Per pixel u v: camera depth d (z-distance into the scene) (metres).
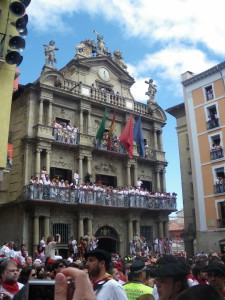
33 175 25.30
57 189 24.64
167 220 31.97
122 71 33.84
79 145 27.70
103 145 29.48
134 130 30.27
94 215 27.62
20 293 2.20
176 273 3.35
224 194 31.66
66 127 27.86
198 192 34.00
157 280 3.44
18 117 27.33
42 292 1.97
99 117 30.72
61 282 1.82
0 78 15.06
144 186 32.44
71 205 25.48
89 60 31.28
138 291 6.23
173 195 32.31
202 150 34.59
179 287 3.35
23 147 25.84
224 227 31.09
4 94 15.05
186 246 37.78
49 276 8.38
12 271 5.96
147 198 30.11
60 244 25.23
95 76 31.73
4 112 14.90
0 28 15.30
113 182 30.31
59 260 8.70
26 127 26.08
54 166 26.67
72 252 23.56
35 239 23.61
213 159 33.34
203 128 34.97
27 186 23.97
